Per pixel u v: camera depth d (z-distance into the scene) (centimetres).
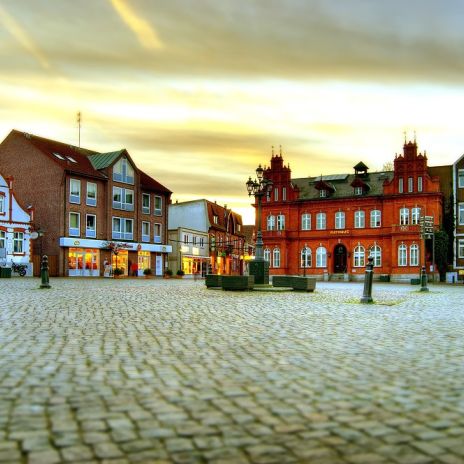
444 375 688
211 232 9256
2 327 1109
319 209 7850
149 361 758
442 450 417
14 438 430
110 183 6650
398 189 7269
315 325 1247
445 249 6906
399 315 1551
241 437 440
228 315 1454
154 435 441
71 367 706
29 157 6253
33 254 6172
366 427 469
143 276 6906
